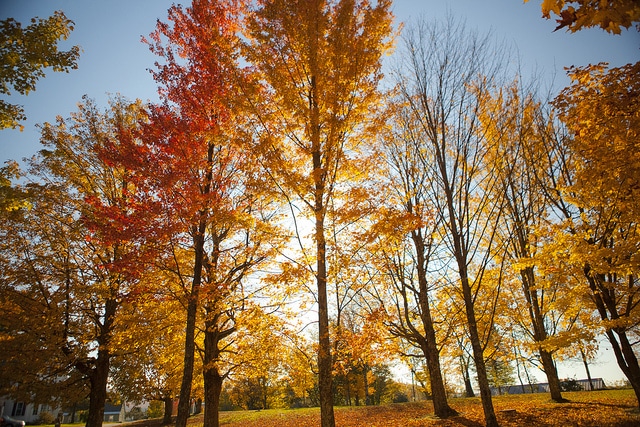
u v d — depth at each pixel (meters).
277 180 7.85
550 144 9.79
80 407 40.56
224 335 11.84
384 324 10.66
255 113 7.59
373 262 9.95
